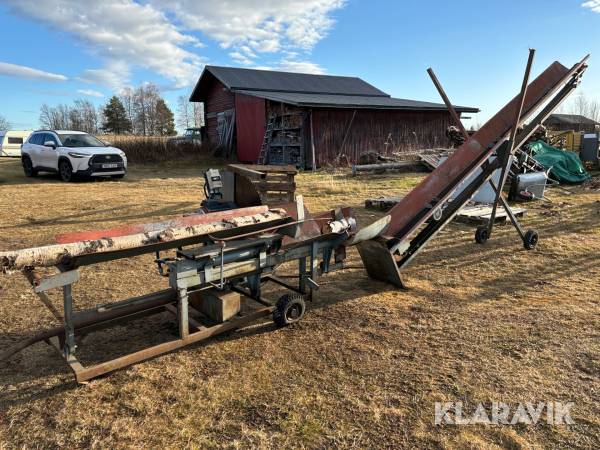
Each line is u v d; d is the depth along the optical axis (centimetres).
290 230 359
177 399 271
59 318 289
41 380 293
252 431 241
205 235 309
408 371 298
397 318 383
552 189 1130
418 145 2106
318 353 324
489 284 467
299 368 304
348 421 248
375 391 276
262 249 349
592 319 372
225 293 353
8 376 298
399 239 458
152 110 7850
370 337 348
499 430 239
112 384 287
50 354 327
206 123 2623
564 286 455
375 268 472
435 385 281
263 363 311
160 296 345
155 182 1417
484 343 335
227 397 272
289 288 421
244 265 342
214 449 229
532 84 609
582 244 610
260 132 2069
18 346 292
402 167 1602
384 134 2014
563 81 570
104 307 317
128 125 7669
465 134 600
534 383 281
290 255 376
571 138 1670
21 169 1853
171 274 313
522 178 922
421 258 561
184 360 315
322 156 1858
